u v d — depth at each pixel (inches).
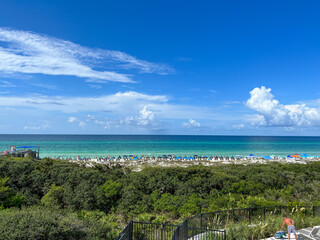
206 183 943.7
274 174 1107.3
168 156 3063.5
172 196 855.7
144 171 1082.7
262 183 1047.6
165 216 737.6
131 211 788.6
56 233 449.4
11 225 423.8
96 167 1106.1
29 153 1868.8
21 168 927.0
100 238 550.0
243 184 949.8
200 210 757.3
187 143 6722.4
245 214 650.8
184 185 927.0
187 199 823.7
